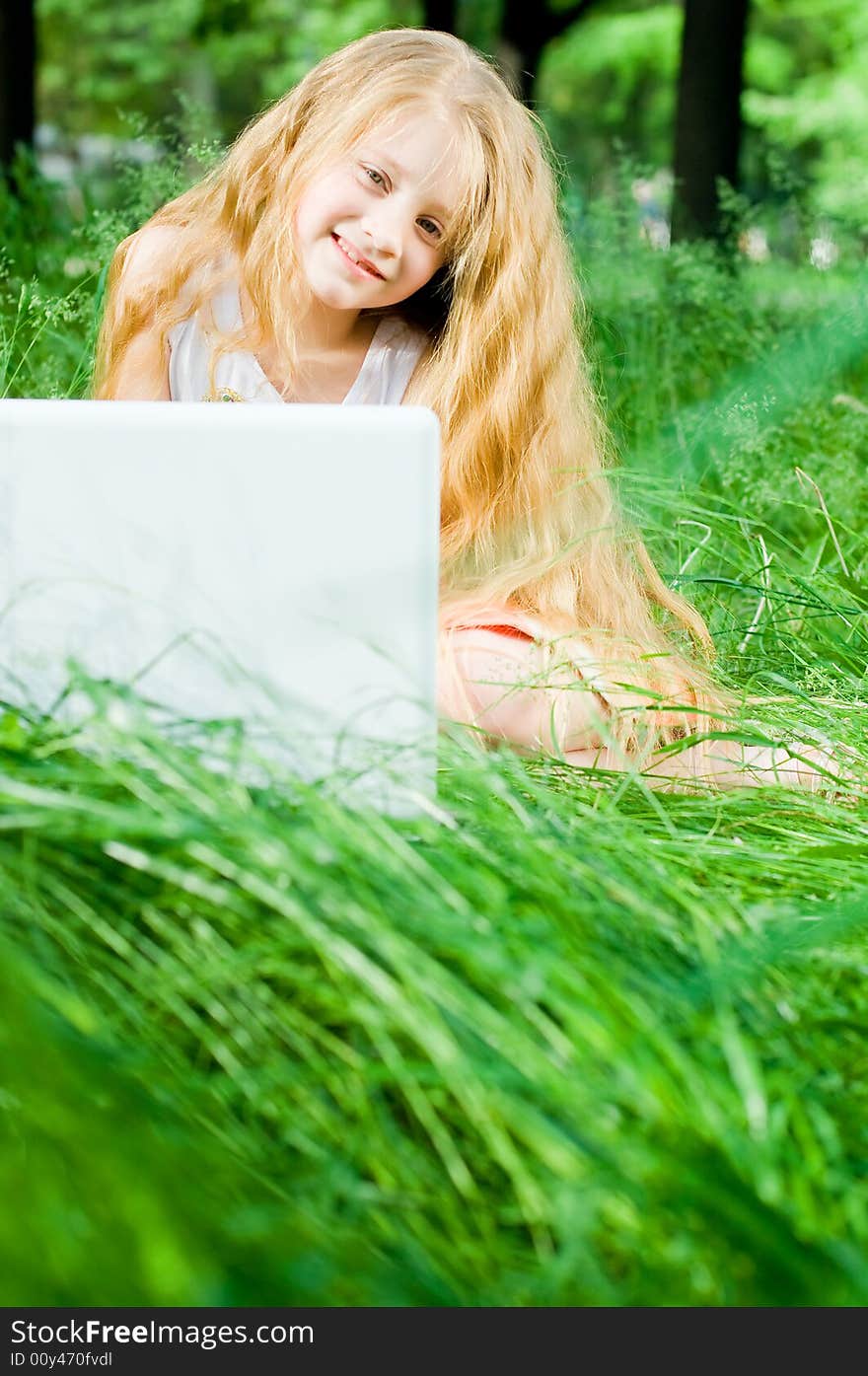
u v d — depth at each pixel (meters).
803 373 3.57
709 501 3.03
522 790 1.65
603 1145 1.00
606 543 2.38
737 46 6.17
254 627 1.49
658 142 15.20
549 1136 1.00
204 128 3.67
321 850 1.21
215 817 1.20
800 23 14.41
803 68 14.46
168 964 1.14
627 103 15.24
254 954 1.16
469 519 2.42
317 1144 1.08
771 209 4.75
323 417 1.46
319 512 1.47
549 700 1.91
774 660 2.37
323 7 13.75
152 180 3.46
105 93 15.28
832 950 1.37
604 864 1.38
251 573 1.48
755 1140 1.04
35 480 1.46
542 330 2.46
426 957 1.11
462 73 2.40
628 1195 0.97
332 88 2.45
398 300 2.42
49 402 1.46
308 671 1.50
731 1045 1.09
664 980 1.22
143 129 3.69
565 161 2.78
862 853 1.65
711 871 1.54
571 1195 0.97
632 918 1.30
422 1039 1.04
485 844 1.42
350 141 2.35
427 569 1.49
